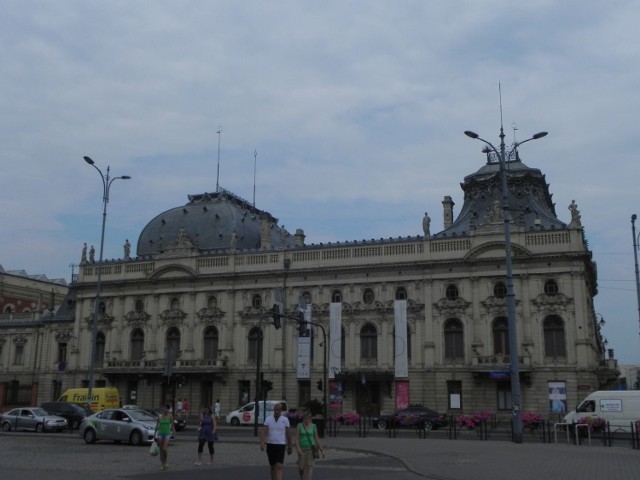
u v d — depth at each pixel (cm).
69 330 8931
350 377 7075
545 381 6544
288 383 7456
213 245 8631
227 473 2544
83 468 2728
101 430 4112
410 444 3728
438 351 6950
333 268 7469
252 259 7919
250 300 7844
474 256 6944
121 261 8588
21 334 9275
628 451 3209
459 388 6850
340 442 3953
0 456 3244
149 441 3981
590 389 6372
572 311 6562
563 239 6681
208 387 7875
